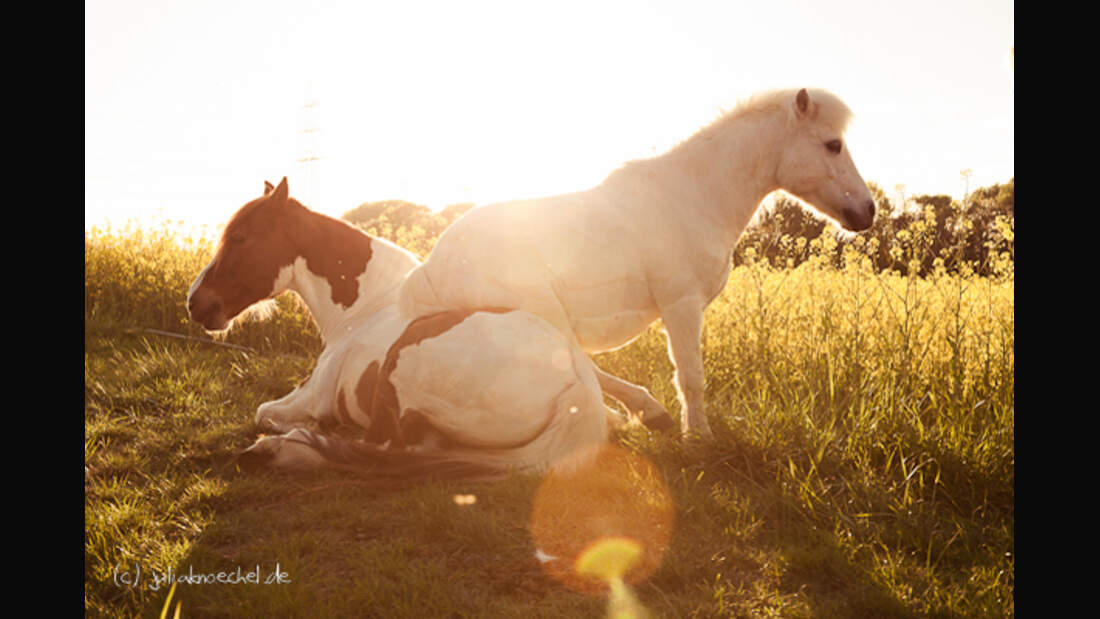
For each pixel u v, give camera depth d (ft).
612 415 16.14
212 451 15.69
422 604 9.19
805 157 14.85
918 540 11.09
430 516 11.32
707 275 15.07
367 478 13.37
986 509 12.62
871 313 20.26
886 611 9.20
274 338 27.25
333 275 16.69
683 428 15.17
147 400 19.35
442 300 14.75
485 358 13.48
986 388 16.05
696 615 9.03
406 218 54.85
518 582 9.82
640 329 15.17
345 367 15.87
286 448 14.05
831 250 22.71
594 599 9.33
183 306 29.40
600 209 14.47
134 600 9.41
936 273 20.13
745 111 15.44
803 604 9.25
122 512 11.78
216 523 11.76
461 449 13.96
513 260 14.12
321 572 10.17
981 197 21.09
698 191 15.15
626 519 11.65
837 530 11.33
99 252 32.76
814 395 16.65
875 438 14.52
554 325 14.21
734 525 11.62
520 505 12.07
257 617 8.98
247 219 16.15
